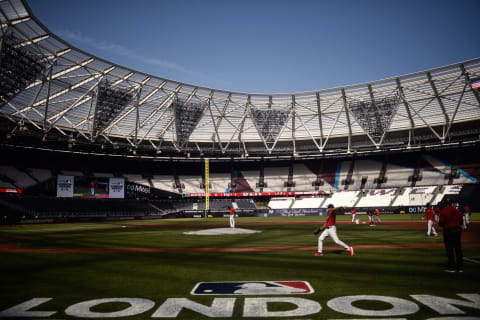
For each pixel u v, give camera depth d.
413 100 47.16
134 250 13.57
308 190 63.62
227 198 66.81
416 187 55.59
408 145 54.50
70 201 52.31
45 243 17.17
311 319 4.62
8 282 7.38
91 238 20.05
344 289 6.33
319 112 52.66
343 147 61.84
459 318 4.57
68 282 7.33
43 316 4.88
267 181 67.06
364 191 59.72
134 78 41.12
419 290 6.18
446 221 8.24
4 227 35.06
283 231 23.95
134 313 5.00
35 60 32.12
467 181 54.00
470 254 11.02
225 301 5.61
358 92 47.56
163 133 52.84
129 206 57.31
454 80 41.69
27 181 51.53
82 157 59.47
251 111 52.97
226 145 61.78
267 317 4.75
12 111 38.12
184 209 61.78
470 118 48.50
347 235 19.70
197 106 48.94
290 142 61.44
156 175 66.12
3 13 27.67
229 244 15.35
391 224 31.84
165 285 6.92
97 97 39.91
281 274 7.95
